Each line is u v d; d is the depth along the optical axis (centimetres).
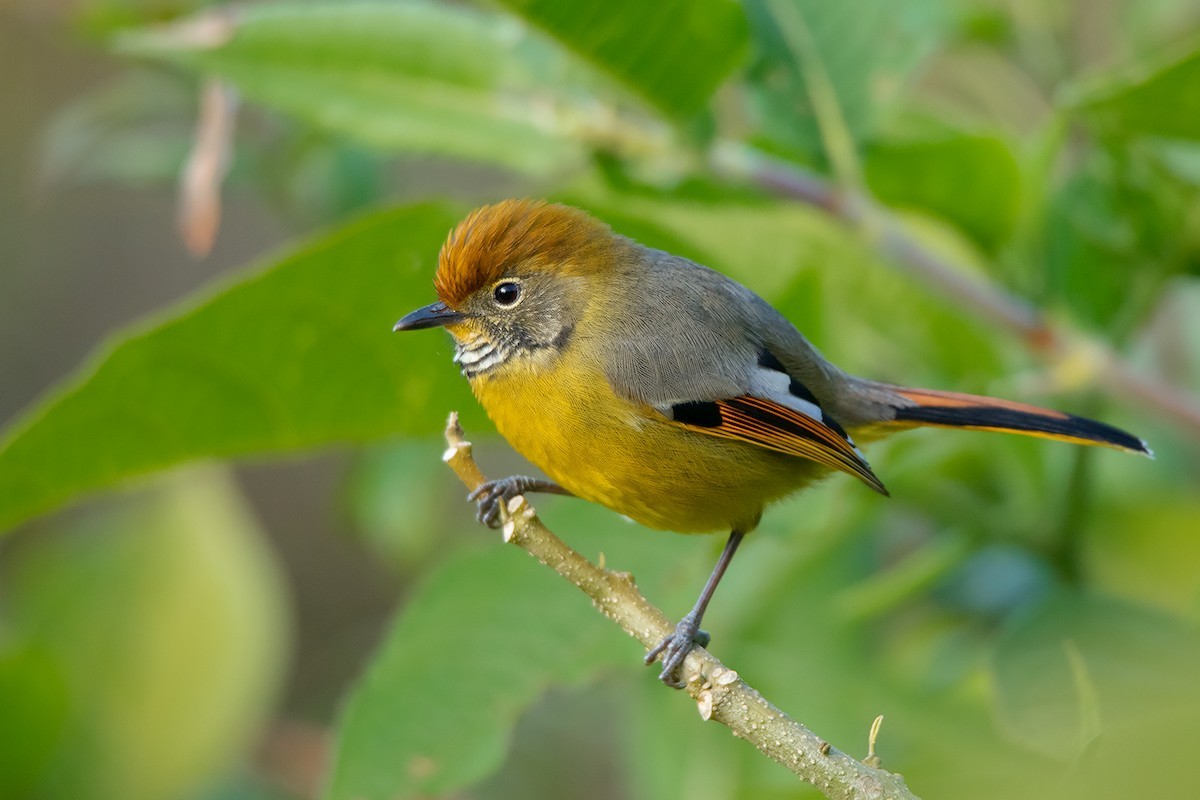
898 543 1094
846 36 870
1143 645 762
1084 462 877
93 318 1841
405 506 1120
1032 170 894
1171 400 872
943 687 848
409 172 1617
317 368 802
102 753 895
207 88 985
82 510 1667
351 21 904
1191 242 855
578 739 1380
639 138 875
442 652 786
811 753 524
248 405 798
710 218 966
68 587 934
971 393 897
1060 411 829
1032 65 1038
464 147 908
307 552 1853
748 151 901
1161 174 834
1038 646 784
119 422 775
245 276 752
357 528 1234
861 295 977
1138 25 1061
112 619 930
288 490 1873
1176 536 934
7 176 1819
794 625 925
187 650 923
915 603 998
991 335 986
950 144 846
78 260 1850
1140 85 740
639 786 916
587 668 775
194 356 769
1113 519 942
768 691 901
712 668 546
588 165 916
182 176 1184
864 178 879
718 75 831
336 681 1694
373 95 912
